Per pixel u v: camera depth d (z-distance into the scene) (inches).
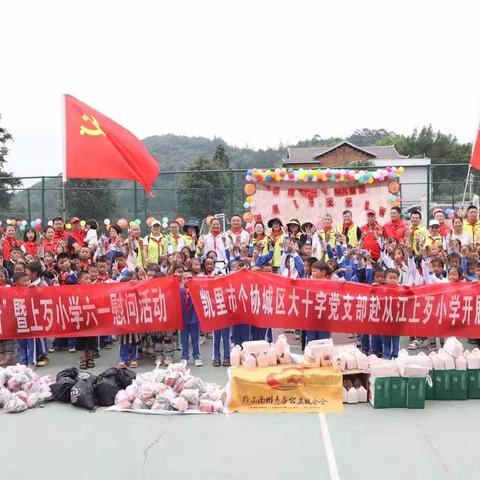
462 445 229.3
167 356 354.3
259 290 342.0
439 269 381.4
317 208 669.9
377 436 238.8
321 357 289.1
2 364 356.5
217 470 210.2
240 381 275.7
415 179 1466.5
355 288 333.4
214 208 780.6
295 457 219.8
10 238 492.4
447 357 285.0
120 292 346.3
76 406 283.0
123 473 210.1
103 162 378.0
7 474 211.6
